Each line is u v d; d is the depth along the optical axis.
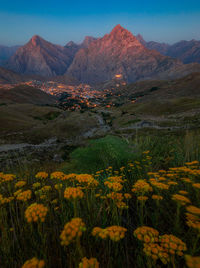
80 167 4.94
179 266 1.61
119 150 5.80
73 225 1.19
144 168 4.42
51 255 1.82
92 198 2.55
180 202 1.79
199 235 1.45
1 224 1.83
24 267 1.04
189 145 5.67
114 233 1.29
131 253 1.85
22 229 1.96
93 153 5.71
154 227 2.13
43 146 46.88
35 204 1.65
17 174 4.25
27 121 99.38
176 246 1.16
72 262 1.61
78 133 77.62
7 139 53.84
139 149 6.66
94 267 1.10
